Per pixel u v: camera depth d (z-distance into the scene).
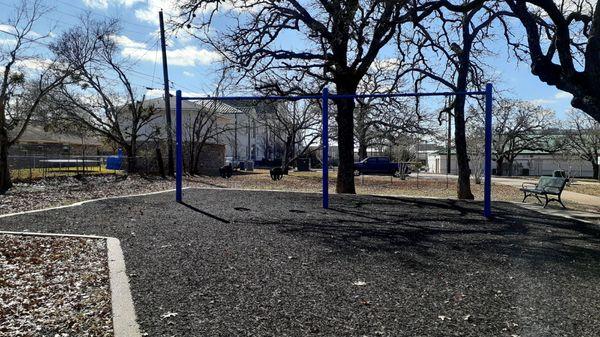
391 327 3.66
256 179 26.05
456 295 4.47
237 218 9.27
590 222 9.45
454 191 19.56
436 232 7.96
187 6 14.95
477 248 6.68
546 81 8.30
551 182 12.86
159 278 4.97
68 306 4.22
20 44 21.22
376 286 4.73
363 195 14.33
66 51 24.42
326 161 11.34
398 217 9.73
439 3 10.61
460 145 14.36
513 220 9.56
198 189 15.56
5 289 4.75
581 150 51.75
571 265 5.73
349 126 15.75
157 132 28.03
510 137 54.16
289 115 35.62
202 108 31.66
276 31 15.12
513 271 5.40
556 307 4.16
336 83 15.73
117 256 5.90
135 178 23.17
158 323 3.71
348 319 3.82
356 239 7.23
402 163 32.06
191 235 7.43
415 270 5.38
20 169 22.56
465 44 14.17
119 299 4.25
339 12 13.02
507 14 13.27
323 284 4.79
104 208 10.55
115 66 27.42
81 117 27.98
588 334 3.54
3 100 16.78
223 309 4.04
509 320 3.82
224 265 5.53
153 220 8.94
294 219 9.23
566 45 7.87
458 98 14.30
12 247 6.58
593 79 7.38
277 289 4.61
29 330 3.68
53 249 6.48
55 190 16.08
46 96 24.81
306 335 3.50
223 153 35.03
